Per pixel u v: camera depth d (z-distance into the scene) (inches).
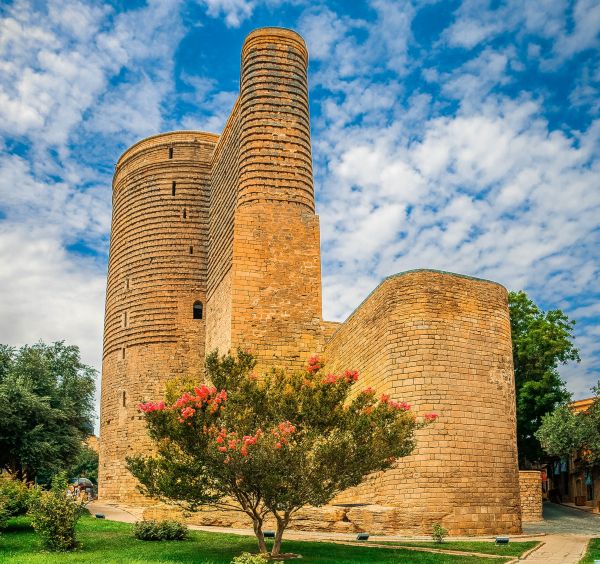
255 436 642.2
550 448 1190.3
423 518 861.8
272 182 1304.1
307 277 1272.1
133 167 1715.1
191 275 1581.0
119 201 1743.4
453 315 951.6
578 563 600.7
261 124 1331.2
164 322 1560.0
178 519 939.3
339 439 651.5
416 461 884.6
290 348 1229.7
